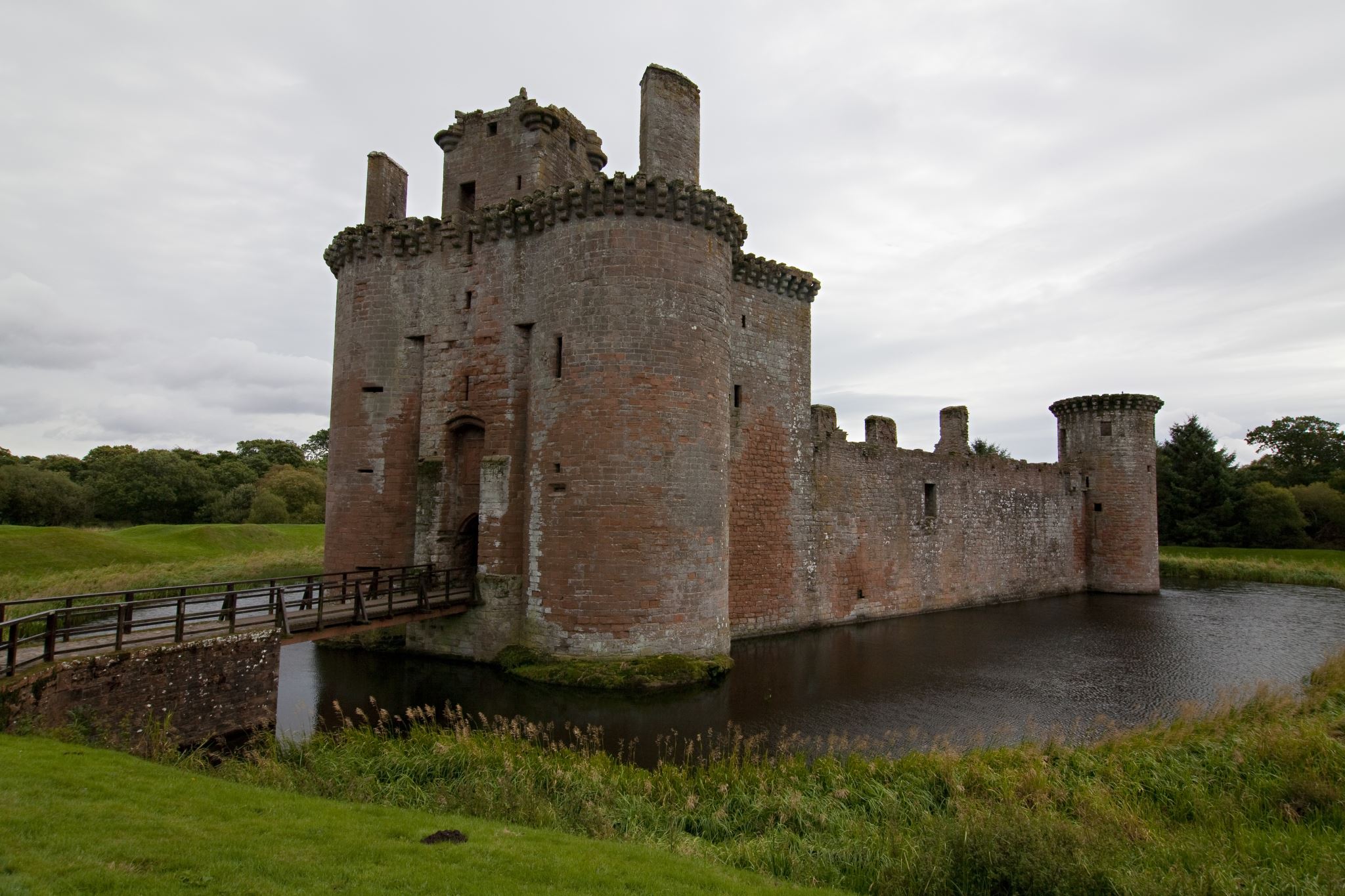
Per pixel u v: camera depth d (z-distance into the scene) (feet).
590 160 85.10
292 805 28.68
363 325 78.84
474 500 75.77
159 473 226.17
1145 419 144.15
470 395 74.64
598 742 44.80
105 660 37.27
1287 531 209.36
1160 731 46.52
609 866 25.00
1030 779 36.29
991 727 51.21
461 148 79.71
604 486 63.21
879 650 79.30
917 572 110.93
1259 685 55.06
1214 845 31.09
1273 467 280.51
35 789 25.94
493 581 68.39
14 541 117.39
